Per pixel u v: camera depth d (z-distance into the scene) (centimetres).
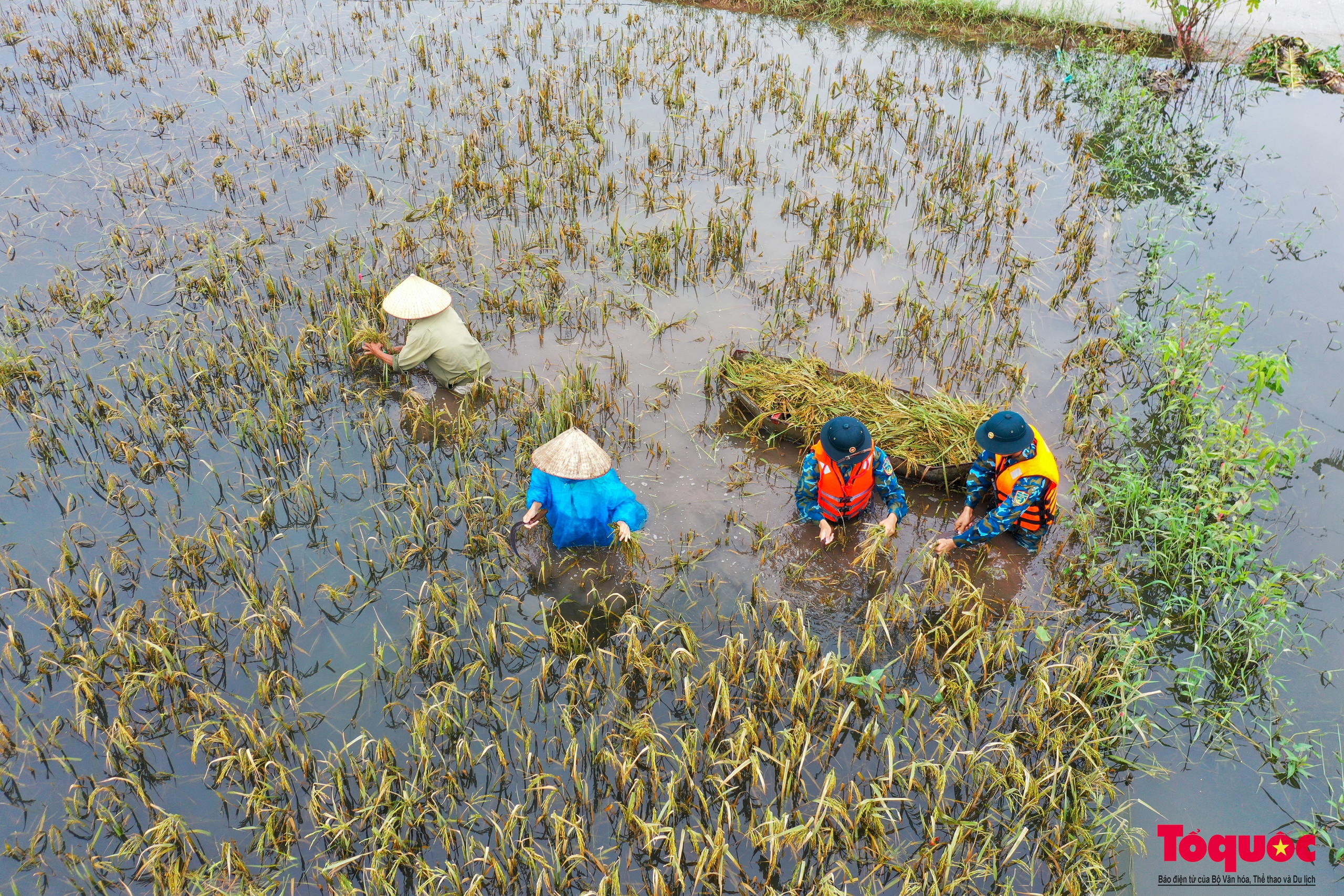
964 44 1661
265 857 469
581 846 457
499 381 828
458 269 993
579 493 612
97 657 553
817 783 508
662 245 1014
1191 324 870
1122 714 516
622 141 1288
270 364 831
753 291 973
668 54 1566
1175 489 696
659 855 477
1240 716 545
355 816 480
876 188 1173
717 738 529
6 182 1127
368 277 970
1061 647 582
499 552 648
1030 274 998
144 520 669
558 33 1661
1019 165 1234
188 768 509
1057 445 759
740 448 755
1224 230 1074
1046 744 519
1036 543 644
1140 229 1078
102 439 739
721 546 663
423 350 774
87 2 1747
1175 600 603
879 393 768
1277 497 640
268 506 665
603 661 560
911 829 488
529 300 929
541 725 539
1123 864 472
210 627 578
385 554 649
